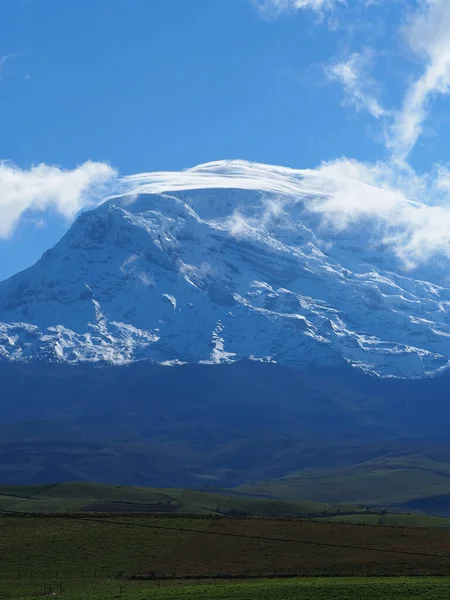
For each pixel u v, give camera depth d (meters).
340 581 160.62
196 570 174.62
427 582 156.38
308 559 179.88
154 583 165.12
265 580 164.75
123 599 147.25
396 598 143.88
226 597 146.88
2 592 159.62
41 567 179.62
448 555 180.25
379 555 181.25
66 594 155.62
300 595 147.38
